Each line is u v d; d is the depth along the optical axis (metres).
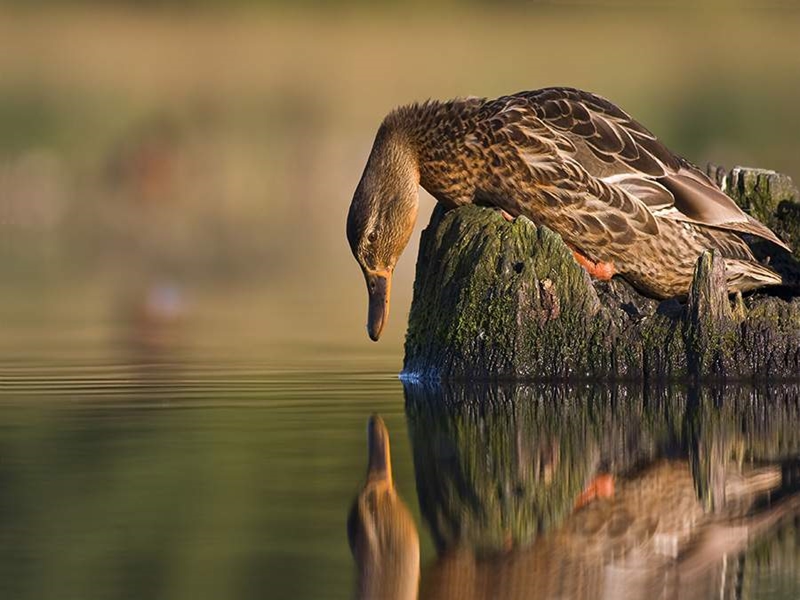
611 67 39.34
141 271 26.12
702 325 12.52
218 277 25.56
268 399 12.42
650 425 11.14
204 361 15.04
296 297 22.58
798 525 8.27
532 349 12.71
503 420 11.39
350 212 13.67
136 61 40.75
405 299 22.42
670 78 38.06
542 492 9.03
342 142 36.88
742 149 33.66
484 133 13.07
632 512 8.57
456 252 13.09
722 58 39.22
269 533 7.95
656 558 7.67
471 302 12.86
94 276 25.19
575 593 7.06
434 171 13.37
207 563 7.40
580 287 12.64
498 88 38.62
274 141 37.00
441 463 9.80
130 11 44.94
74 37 42.47
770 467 9.66
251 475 9.37
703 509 8.62
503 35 42.91
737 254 13.07
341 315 20.19
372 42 42.69
